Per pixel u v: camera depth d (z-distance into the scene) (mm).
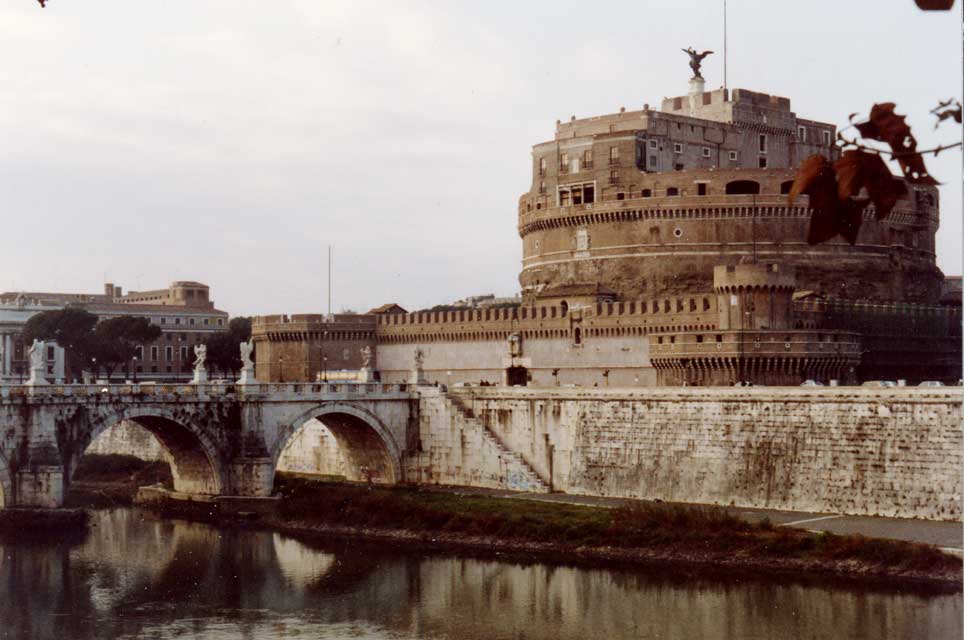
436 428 154875
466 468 151125
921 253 198250
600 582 106125
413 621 95875
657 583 104375
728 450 125812
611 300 183125
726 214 183875
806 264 183750
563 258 195875
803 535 108000
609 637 89312
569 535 120062
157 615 97750
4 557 118125
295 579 110500
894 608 91812
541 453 145250
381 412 154500
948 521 109312
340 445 162125
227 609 99750
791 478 120062
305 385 148000
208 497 144125
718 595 98938
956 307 186875
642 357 169375
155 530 134125
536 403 146000
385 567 115375
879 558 101062
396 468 156000
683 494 129125
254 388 144750
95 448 193500
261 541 128500
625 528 117688
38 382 129375
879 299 186125
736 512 120875
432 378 196500
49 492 128125
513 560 116625
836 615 90750
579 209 192875
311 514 137875
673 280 185250
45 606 100062
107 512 146375
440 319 195125
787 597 96812
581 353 177250
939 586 96938
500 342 187250
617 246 189375
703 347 149500
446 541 126125
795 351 147125
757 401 124312
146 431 182875
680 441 130500
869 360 169000
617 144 193625
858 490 115188
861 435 115812
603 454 138000
